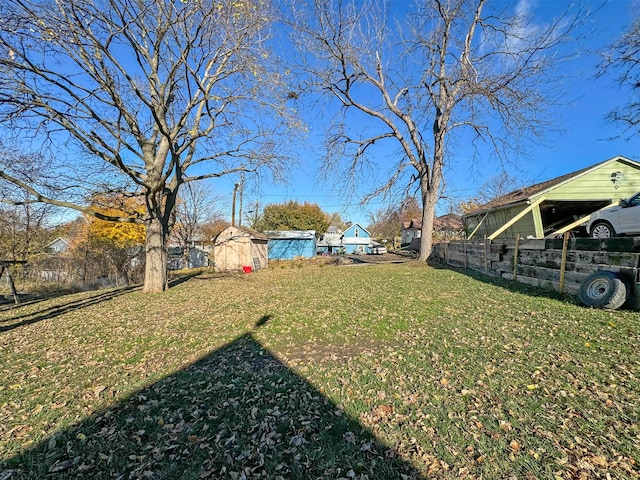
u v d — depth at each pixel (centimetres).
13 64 688
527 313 543
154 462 229
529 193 1340
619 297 510
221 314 670
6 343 514
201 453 236
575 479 193
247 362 402
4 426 278
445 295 745
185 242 2306
